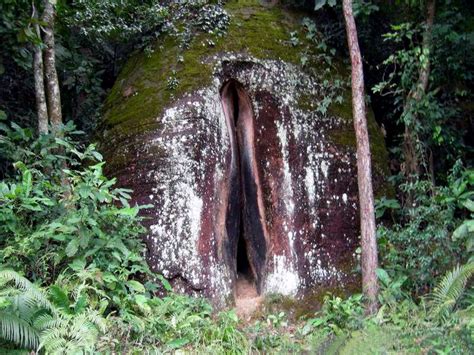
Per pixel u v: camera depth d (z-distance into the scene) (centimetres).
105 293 515
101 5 752
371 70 824
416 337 451
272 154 666
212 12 709
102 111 745
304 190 657
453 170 641
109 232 568
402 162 748
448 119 771
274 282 639
